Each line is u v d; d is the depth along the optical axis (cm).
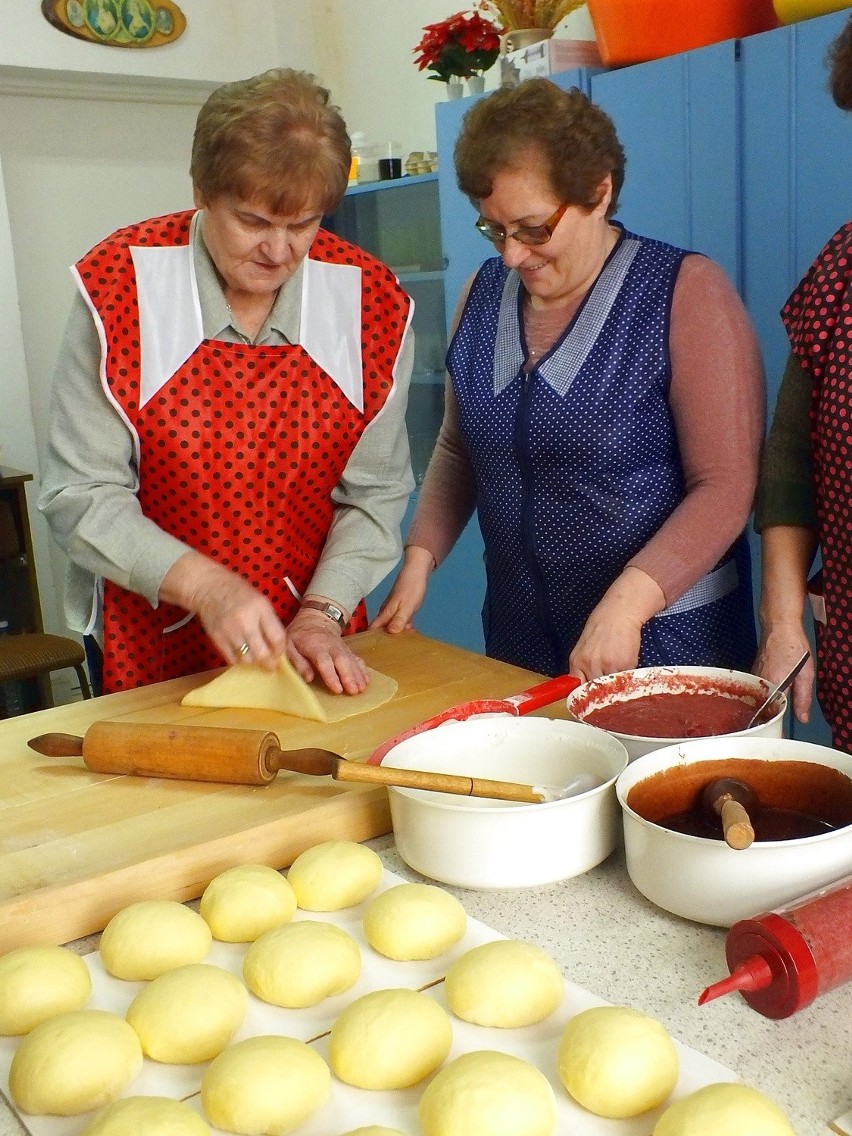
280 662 135
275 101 116
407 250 346
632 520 162
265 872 94
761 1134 62
